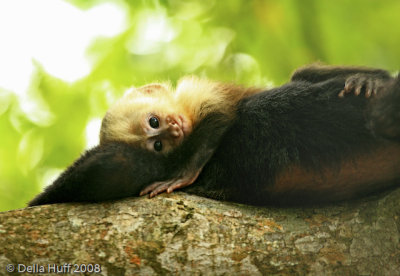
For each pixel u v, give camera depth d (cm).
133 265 714
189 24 1739
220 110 1005
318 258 757
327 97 920
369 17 1588
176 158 972
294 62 1592
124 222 755
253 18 1655
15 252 699
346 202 852
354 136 881
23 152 1598
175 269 723
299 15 1575
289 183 902
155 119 1055
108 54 1650
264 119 941
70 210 767
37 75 1648
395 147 857
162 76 1661
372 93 888
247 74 1686
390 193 826
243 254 747
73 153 1586
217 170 940
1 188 1557
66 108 1619
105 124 1127
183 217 771
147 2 1681
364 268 757
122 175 847
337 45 1573
